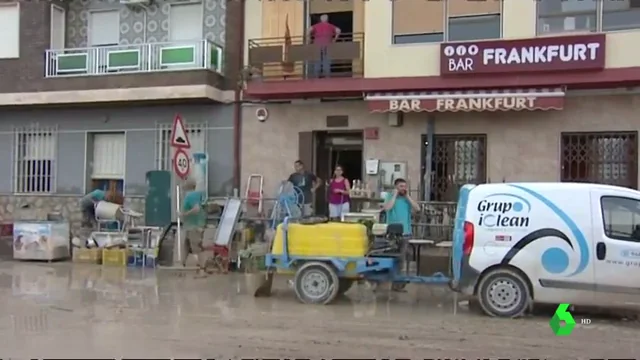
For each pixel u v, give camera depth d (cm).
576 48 1303
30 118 1741
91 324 867
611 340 798
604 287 892
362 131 1512
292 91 1477
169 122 1638
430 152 1448
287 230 1042
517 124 1402
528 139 1394
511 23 1372
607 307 988
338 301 1046
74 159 1709
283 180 1545
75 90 1614
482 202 948
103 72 1631
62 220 1596
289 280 1253
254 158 1574
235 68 1598
